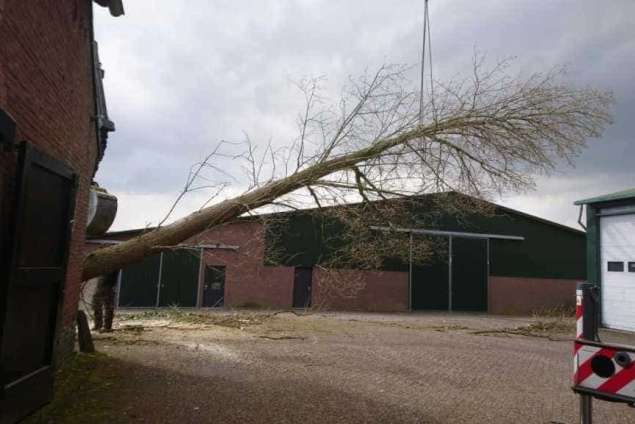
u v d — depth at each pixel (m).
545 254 25.23
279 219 9.87
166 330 12.78
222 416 5.32
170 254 21.09
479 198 9.88
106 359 8.10
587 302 4.10
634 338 14.23
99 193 9.27
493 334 14.48
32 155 4.07
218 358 8.77
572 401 6.44
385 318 19.11
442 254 23.58
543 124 9.38
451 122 9.62
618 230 16.47
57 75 5.39
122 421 5.04
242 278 21.17
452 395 6.61
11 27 3.91
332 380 7.28
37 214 4.34
